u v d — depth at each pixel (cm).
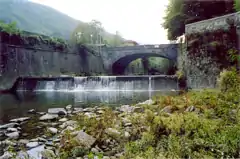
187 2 2831
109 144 607
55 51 3600
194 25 2277
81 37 4359
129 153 468
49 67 3478
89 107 1434
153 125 591
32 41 3219
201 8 2770
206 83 2083
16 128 873
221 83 1006
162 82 2652
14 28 3073
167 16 3189
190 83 2370
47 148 609
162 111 896
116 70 4591
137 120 757
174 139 480
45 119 1043
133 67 5856
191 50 2319
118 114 1036
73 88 2897
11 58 2878
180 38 3061
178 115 688
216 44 1969
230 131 459
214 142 430
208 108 798
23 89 2955
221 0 2614
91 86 2878
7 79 2805
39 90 2928
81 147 562
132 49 4031
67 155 529
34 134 786
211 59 2030
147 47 3847
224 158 375
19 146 646
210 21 2091
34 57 3241
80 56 4097
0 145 664
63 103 1672
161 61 5703
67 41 3981
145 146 495
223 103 767
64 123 908
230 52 1102
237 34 1859
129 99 1847
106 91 2683
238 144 399
